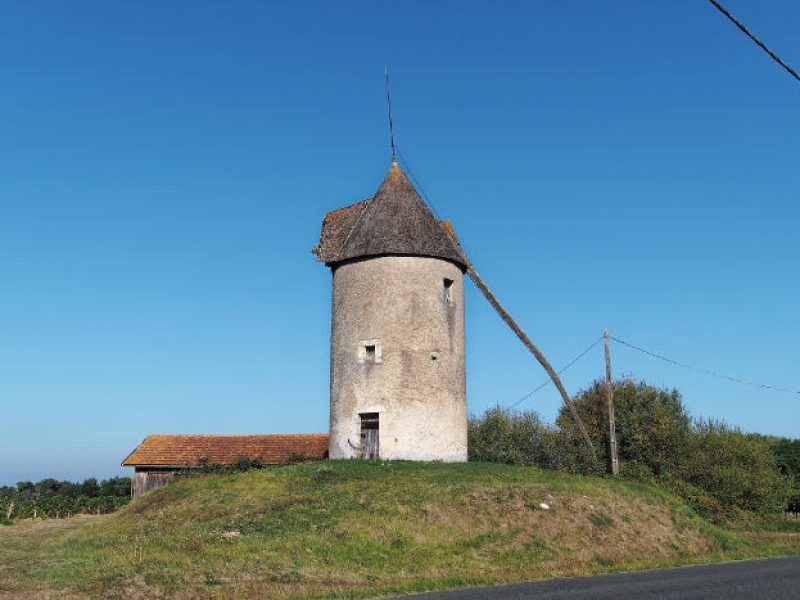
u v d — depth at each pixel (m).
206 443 42.97
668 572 18.92
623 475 43.25
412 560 20.53
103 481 63.88
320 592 16.55
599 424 51.28
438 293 32.03
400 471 27.94
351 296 32.09
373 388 30.75
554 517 24.47
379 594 16.27
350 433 31.02
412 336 31.05
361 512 23.12
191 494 26.92
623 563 21.72
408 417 30.34
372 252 31.77
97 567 18.14
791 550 25.47
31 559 20.05
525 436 48.38
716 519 42.59
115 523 25.56
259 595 16.16
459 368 32.38
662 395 53.25
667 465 46.44
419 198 33.94
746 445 47.84
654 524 26.64
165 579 17.12
